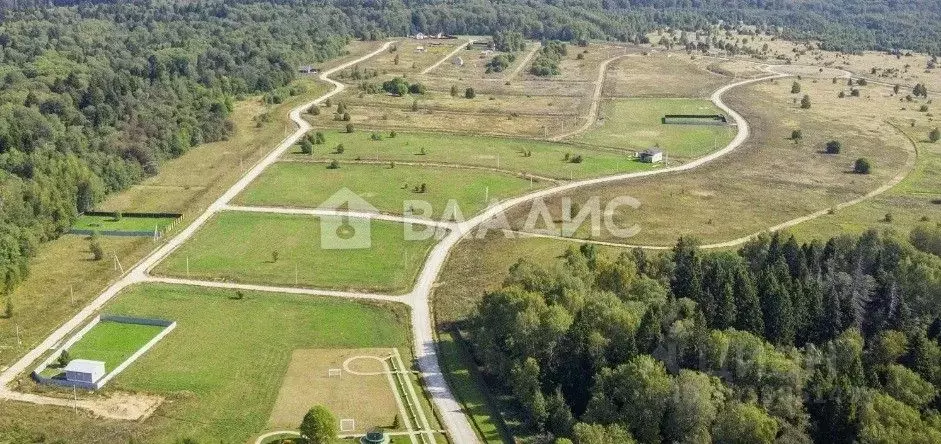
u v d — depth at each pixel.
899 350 151.62
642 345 151.62
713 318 160.25
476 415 153.50
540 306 164.25
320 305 196.25
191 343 177.88
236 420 150.00
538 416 146.38
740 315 159.00
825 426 137.38
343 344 178.62
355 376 165.88
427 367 170.50
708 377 141.38
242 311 192.75
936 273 172.50
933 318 165.00
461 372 168.75
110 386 160.62
